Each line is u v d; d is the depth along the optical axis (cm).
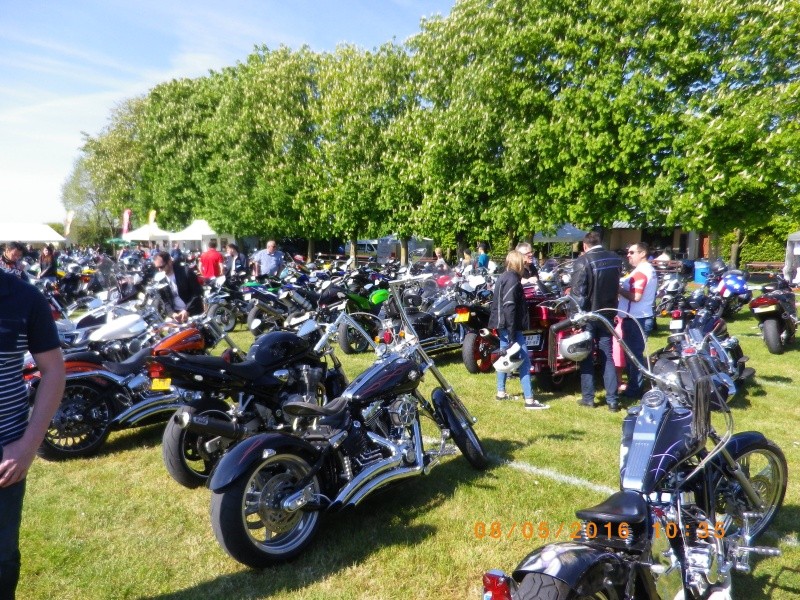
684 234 3806
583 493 467
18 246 1257
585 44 1667
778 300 974
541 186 1808
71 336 704
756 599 330
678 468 316
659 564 260
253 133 2852
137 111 4728
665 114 1558
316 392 502
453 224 2017
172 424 476
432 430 620
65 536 413
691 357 321
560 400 734
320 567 370
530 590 219
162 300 827
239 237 3209
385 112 2483
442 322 934
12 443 252
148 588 354
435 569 368
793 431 608
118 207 4697
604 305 676
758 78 1602
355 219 2447
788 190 1619
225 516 343
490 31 1888
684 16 1581
